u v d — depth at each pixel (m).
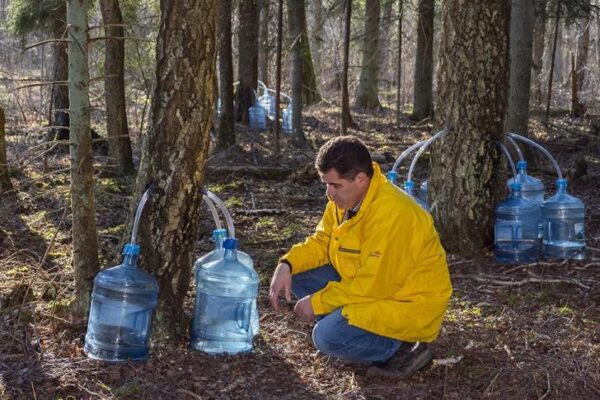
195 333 4.42
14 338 4.38
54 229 7.47
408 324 3.98
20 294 5.08
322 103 21.48
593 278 6.16
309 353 4.55
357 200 3.94
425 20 17.83
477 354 4.57
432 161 6.97
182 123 4.38
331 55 26.08
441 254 4.03
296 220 8.28
